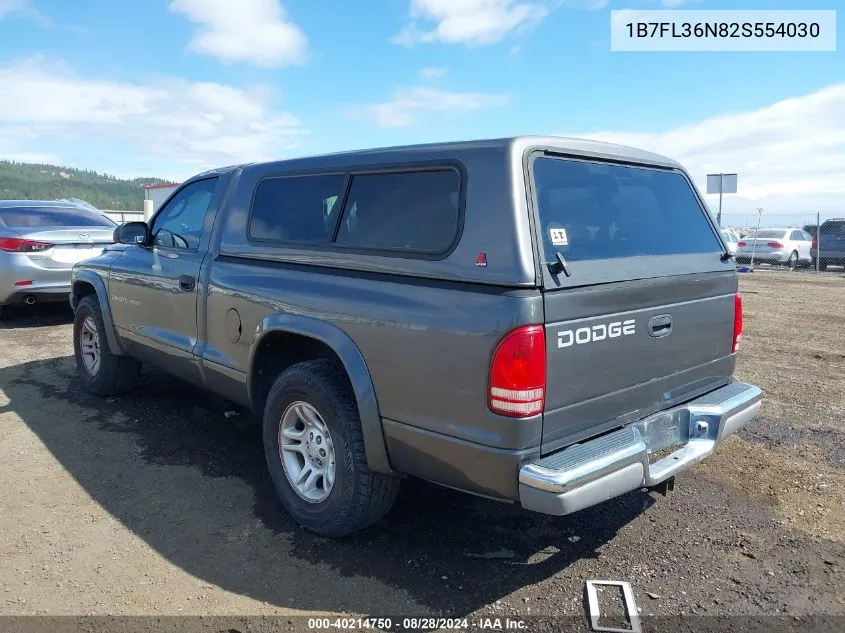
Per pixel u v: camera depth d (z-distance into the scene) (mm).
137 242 4758
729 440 4762
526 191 2627
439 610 2758
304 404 3311
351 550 3211
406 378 2787
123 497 3754
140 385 5879
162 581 2945
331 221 3316
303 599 2824
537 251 2551
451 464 2682
